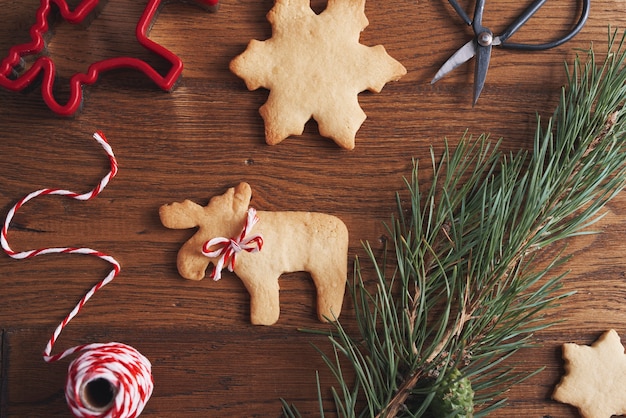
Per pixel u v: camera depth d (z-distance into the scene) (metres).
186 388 0.42
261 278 0.42
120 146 0.43
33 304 0.42
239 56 0.42
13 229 0.42
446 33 0.44
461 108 0.44
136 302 0.42
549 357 0.43
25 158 0.42
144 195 0.43
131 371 0.38
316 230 0.42
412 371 0.38
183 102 0.43
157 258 0.42
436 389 0.37
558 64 0.44
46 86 0.41
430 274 0.41
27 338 0.42
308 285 0.43
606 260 0.43
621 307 0.43
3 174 0.42
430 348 0.38
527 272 0.43
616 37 0.44
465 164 0.43
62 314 0.42
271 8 0.43
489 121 0.44
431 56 0.44
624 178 0.41
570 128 0.40
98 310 0.42
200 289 0.42
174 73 0.42
